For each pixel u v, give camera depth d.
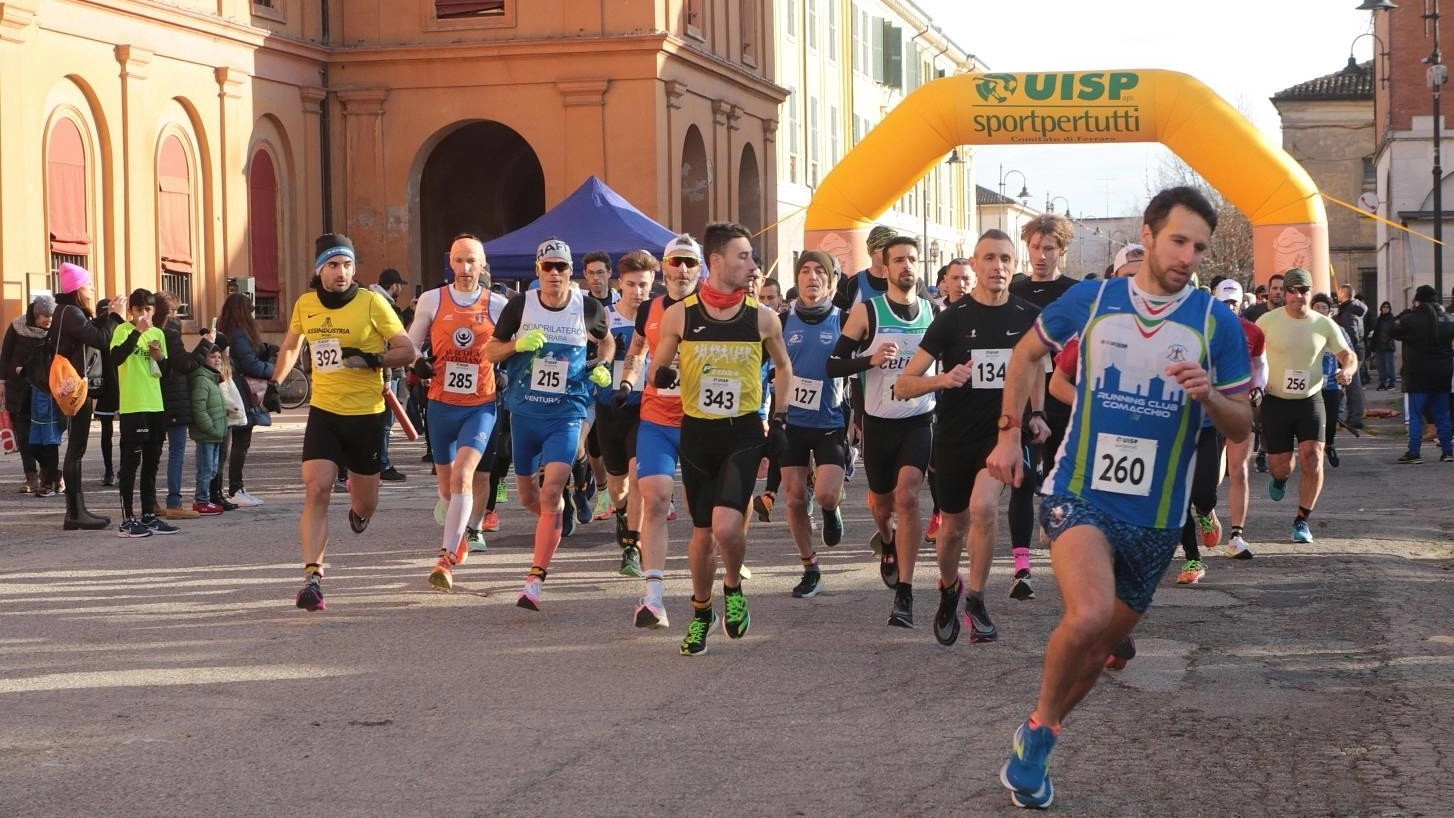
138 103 30.62
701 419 8.63
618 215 25.22
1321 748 6.65
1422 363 20.73
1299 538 13.00
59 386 14.39
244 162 34.06
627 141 36.16
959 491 8.85
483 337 11.02
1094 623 5.51
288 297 35.97
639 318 10.77
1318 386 12.95
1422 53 53.53
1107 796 5.97
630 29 36.12
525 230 25.33
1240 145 23.64
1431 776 6.18
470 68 36.75
